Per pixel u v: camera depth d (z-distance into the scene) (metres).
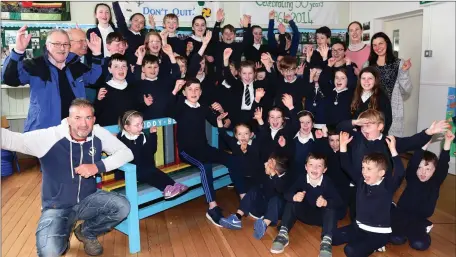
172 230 2.84
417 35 4.92
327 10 5.85
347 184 2.97
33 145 2.08
